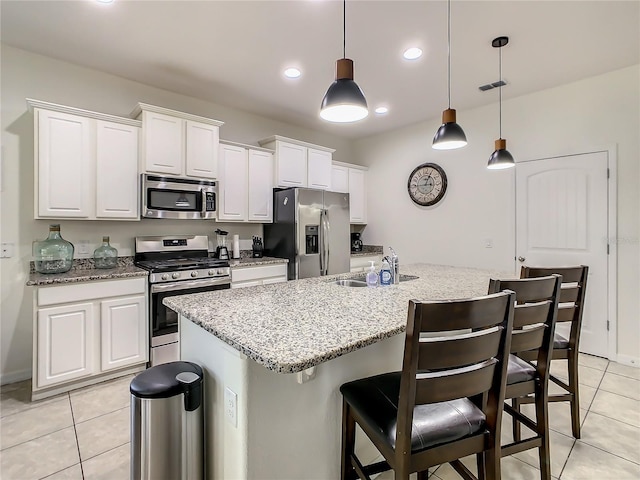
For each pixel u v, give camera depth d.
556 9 2.18
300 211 3.85
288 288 2.02
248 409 1.14
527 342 1.44
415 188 4.53
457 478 1.63
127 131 2.93
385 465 1.30
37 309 2.31
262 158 3.94
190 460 1.31
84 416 2.14
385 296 1.78
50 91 2.82
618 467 1.69
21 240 2.71
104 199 2.81
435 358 0.97
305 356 0.95
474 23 2.33
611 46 2.63
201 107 3.73
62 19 2.30
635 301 2.97
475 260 3.97
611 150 3.06
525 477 1.63
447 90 3.43
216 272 3.17
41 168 2.52
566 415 2.17
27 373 2.73
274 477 1.22
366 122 4.48
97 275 2.54
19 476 1.62
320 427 1.38
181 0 2.11
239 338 1.10
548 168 3.41
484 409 1.22
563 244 3.33
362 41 2.56
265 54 2.75
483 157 3.88
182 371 1.38
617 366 2.95
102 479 1.61
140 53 2.74
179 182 3.16
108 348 2.60
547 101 3.41
